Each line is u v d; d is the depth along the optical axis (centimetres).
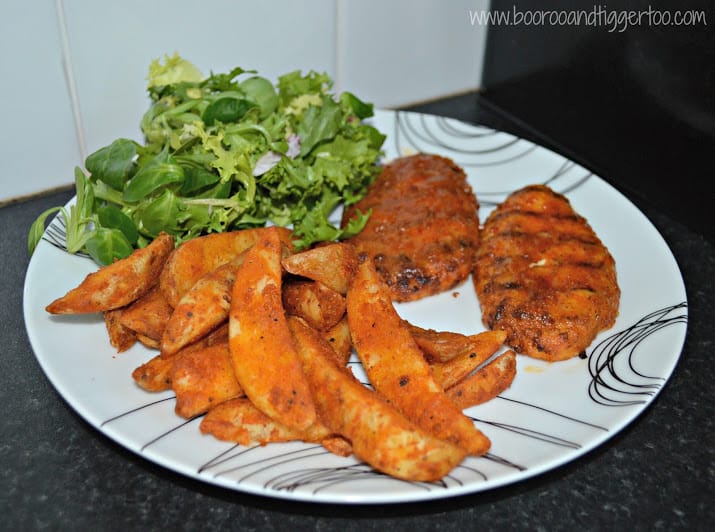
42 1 39
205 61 45
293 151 38
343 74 50
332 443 26
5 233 41
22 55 40
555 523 26
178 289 30
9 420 29
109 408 28
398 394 27
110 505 26
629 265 36
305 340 28
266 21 45
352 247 33
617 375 30
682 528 26
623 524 26
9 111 41
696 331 34
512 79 51
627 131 43
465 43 52
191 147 36
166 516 26
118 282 30
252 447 27
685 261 39
